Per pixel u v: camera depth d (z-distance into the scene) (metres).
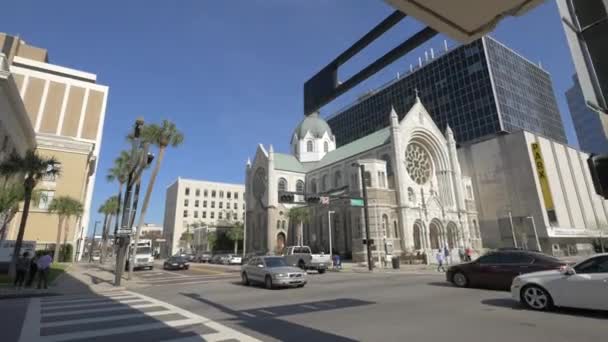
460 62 75.00
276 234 60.53
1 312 10.98
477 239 53.03
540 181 53.72
